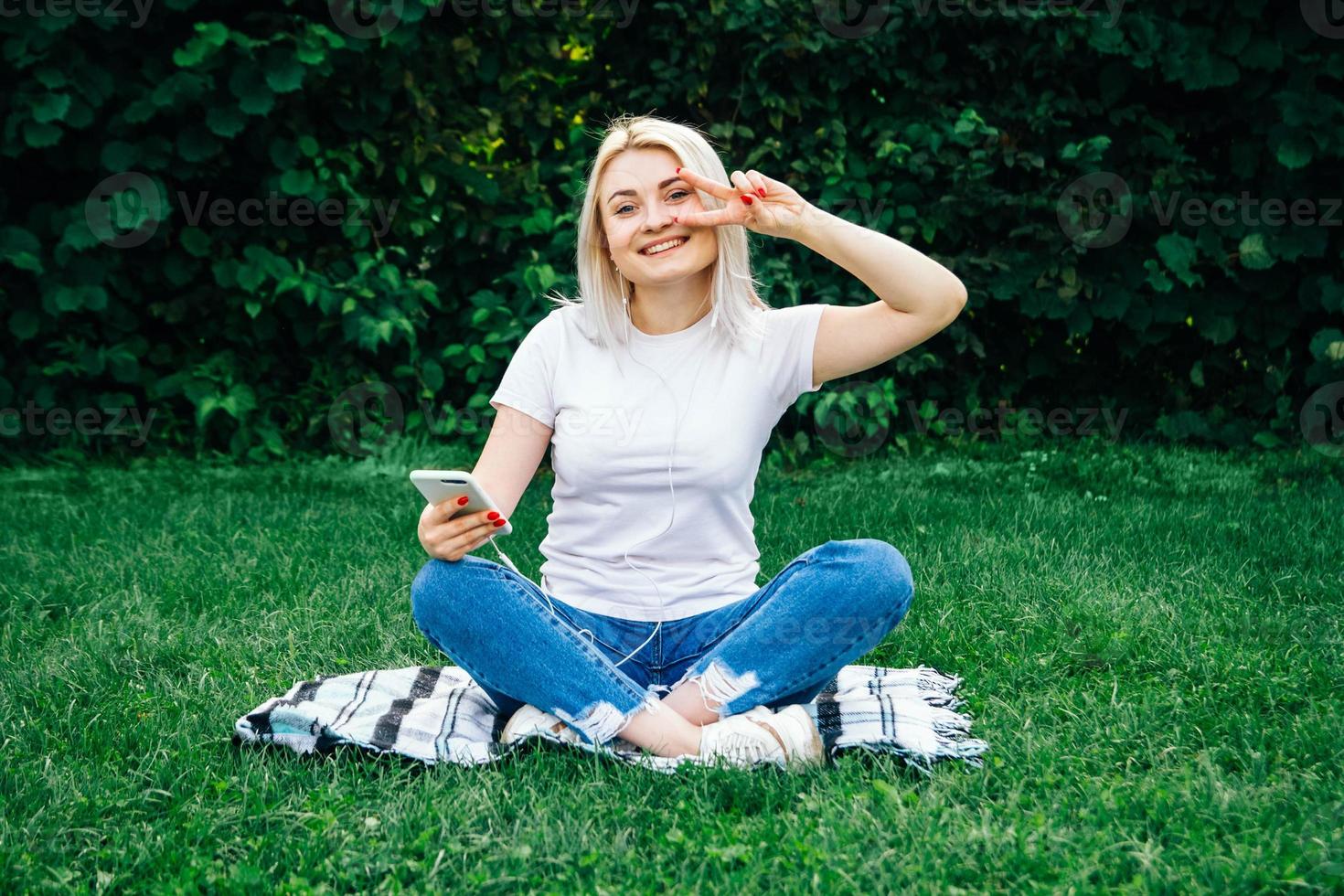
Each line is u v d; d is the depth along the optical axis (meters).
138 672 2.65
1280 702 2.38
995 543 3.59
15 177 5.13
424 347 5.42
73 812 1.96
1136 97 5.32
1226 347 5.46
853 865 1.75
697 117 5.32
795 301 5.04
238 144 5.11
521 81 5.32
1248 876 1.69
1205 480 4.63
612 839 1.88
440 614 2.12
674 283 2.24
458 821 1.93
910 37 5.16
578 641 2.12
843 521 4.00
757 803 2.00
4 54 4.80
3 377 5.17
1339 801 1.91
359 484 4.74
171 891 1.72
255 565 3.49
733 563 2.29
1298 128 4.94
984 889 1.73
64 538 3.87
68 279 5.01
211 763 2.16
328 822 1.90
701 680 2.14
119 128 4.93
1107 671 2.61
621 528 2.24
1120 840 1.83
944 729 2.22
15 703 2.47
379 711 2.33
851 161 5.22
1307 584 3.15
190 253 5.11
